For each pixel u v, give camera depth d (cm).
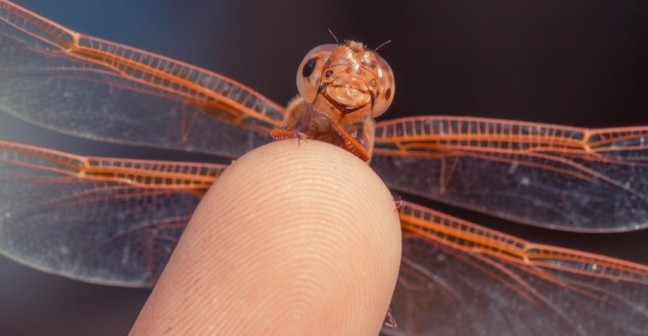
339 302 12
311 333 12
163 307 12
